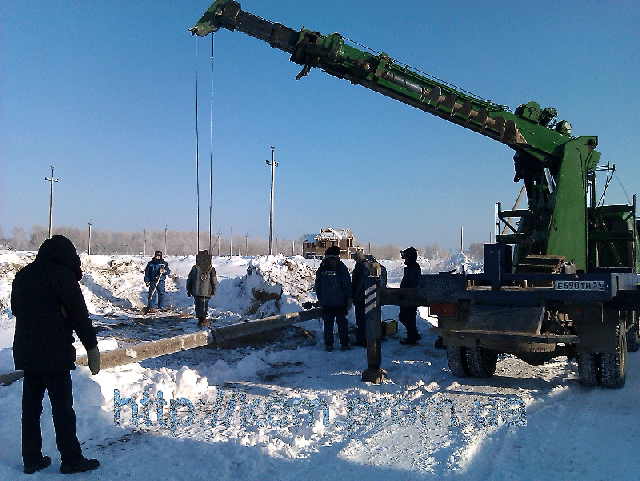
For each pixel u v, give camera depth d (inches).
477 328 251.6
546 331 249.6
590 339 248.8
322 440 183.3
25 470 149.3
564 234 321.4
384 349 386.9
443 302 266.8
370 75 329.1
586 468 155.5
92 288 623.2
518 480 146.6
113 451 169.8
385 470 154.4
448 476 149.3
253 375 293.3
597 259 357.7
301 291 599.5
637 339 381.4
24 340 148.9
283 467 157.2
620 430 191.8
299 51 321.7
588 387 260.2
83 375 214.7
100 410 201.3
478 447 173.3
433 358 350.3
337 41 321.7
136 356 239.8
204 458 163.5
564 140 338.0
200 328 451.2
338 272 369.7
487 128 331.0
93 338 156.3
